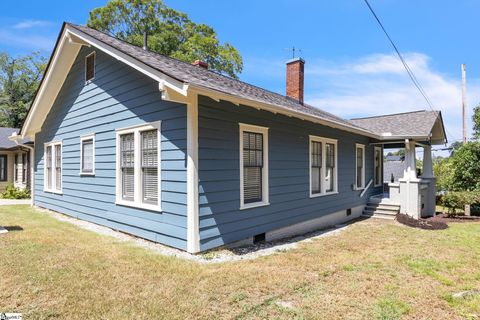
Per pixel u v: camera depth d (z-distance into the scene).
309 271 4.42
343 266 4.70
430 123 11.03
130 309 3.04
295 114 6.42
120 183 6.91
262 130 6.65
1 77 29.72
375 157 12.96
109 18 23.05
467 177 12.62
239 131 6.02
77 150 8.62
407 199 10.51
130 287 3.57
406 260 5.14
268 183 6.77
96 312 2.95
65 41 7.98
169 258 4.76
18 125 28.83
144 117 6.14
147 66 5.07
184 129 5.21
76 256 4.69
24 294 3.30
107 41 6.54
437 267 4.77
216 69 24.38
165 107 5.62
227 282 3.83
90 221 7.95
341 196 10.00
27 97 30.66
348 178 10.52
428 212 11.53
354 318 3.00
